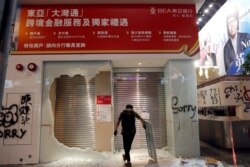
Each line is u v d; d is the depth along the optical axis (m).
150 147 7.62
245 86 8.04
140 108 9.27
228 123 8.65
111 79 8.50
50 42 7.89
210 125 10.23
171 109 8.00
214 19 12.75
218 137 9.38
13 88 7.62
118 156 8.02
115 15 8.12
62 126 8.83
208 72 11.62
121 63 8.62
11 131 7.46
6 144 7.40
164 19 8.14
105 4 8.18
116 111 9.23
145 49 7.93
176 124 7.83
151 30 8.05
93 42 7.92
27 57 7.77
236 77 8.10
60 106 8.95
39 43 7.86
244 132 8.65
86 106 8.93
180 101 7.92
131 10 8.18
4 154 7.36
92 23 8.04
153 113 9.27
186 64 8.08
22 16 8.01
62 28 7.98
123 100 9.29
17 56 7.75
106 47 7.91
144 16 8.15
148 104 9.31
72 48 7.88
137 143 9.14
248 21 9.50
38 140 7.48
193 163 6.80
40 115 7.61
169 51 7.94
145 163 7.01
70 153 7.63
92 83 9.05
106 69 8.22
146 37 8.01
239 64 10.02
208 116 9.75
